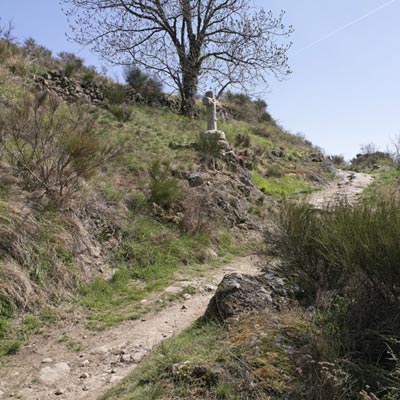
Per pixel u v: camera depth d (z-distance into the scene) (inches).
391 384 112.3
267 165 655.1
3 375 146.6
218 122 809.5
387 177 761.6
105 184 318.7
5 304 183.3
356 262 150.3
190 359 135.5
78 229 248.5
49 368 152.3
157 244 290.8
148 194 340.8
